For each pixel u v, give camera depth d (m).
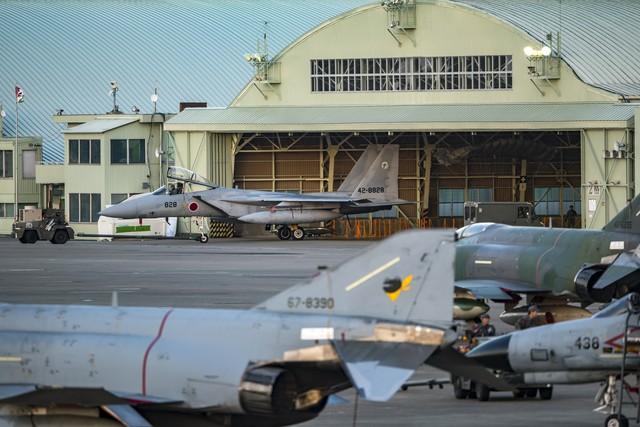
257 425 73.69
